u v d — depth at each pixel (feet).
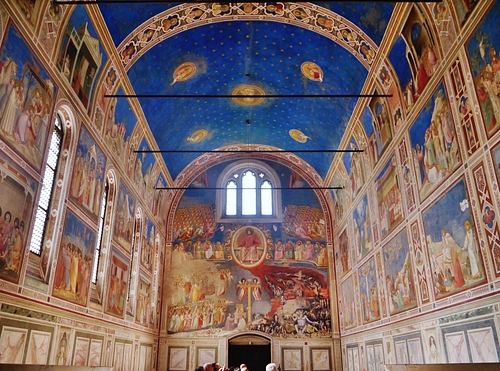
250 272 86.74
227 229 89.71
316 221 90.53
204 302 84.69
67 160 42.16
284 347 82.07
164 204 87.97
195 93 68.59
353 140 69.05
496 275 32.32
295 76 65.82
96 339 49.06
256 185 93.40
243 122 81.61
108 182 56.24
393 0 37.27
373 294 62.03
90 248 47.65
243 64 64.23
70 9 39.60
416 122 46.70
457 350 37.93
